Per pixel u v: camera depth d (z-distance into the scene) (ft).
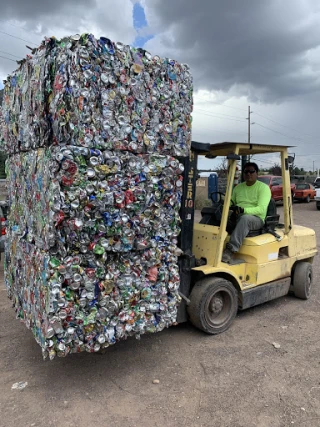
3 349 12.84
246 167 16.28
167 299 11.25
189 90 11.13
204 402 9.97
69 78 8.45
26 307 10.77
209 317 13.83
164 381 10.95
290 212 17.20
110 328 9.93
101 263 9.60
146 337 13.85
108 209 9.40
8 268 12.62
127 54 9.50
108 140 9.31
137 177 9.88
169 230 10.92
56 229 8.76
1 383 10.78
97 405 9.81
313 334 14.30
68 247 9.13
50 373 11.34
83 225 9.06
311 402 10.01
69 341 9.27
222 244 14.08
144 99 9.95
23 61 10.41
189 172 13.02
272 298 16.35
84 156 8.86
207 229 14.69
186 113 11.07
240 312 16.52
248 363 12.02
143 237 10.33
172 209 10.92
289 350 12.94
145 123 10.03
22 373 11.33
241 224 15.07
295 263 18.44
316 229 41.88
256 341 13.61
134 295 10.36
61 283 9.02
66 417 9.32
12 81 11.32
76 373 11.35
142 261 10.49
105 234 9.54
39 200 9.37
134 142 9.83
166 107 10.48
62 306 9.00
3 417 9.29
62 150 8.48
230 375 11.31
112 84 9.26
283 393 10.40
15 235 11.65
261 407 9.78
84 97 8.71
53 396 10.18
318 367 11.82
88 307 9.51
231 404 9.89
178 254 11.37
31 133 9.78
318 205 66.03
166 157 10.49
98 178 9.16
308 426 9.07
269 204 16.85
